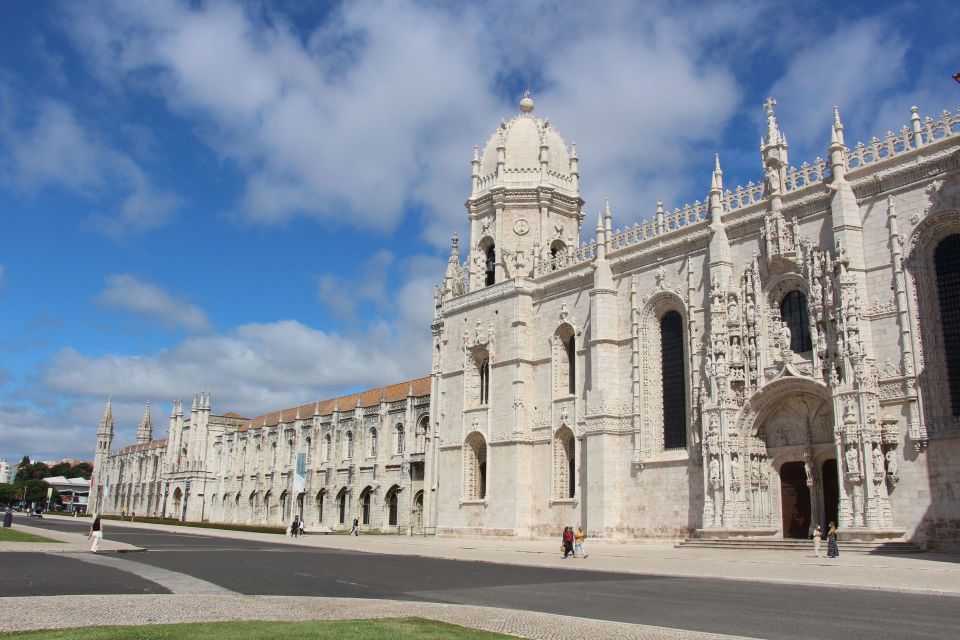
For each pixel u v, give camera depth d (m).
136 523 122.25
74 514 179.00
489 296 72.38
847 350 45.00
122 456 195.75
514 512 65.31
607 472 58.44
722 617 19.81
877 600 23.33
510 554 47.72
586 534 58.94
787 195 50.97
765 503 50.75
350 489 108.81
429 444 83.31
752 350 51.25
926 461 41.88
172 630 16.41
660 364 58.44
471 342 73.31
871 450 43.16
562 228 75.19
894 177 45.59
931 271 43.78
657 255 59.12
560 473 64.56
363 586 27.83
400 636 15.70
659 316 59.12
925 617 19.70
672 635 16.62
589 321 63.44
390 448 103.44
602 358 60.34
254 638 15.28
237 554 44.97
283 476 124.69
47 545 49.09
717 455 50.72
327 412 119.00
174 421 164.38
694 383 54.00
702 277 55.44
